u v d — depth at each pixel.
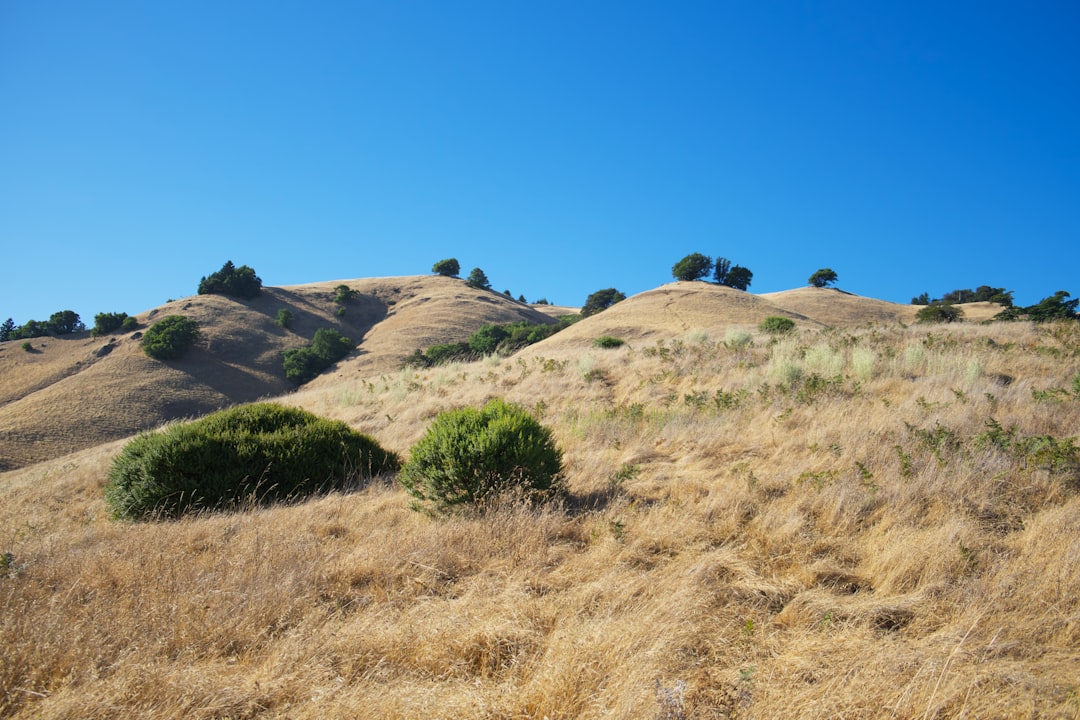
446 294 101.00
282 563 4.45
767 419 8.26
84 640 3.30
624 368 14.09
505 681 2.97
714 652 3.18
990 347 11.18
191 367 60.72
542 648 3.27
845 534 4.61
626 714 2.57
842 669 2.92
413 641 3.33
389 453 9.49
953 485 5.06
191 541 5.36
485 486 6.02
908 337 13.51
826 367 10.96
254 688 2.93
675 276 75.19
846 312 62.12
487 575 4.30
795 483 5.60
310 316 88.12
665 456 7.50
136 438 9.18
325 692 2.86
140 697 2.84
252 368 64.88
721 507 5.21
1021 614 3.37
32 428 43.78
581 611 3.66
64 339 70.38
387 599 3.99
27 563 4.58
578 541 4.98
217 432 8.50
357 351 71.94
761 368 11.84
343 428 9.31
